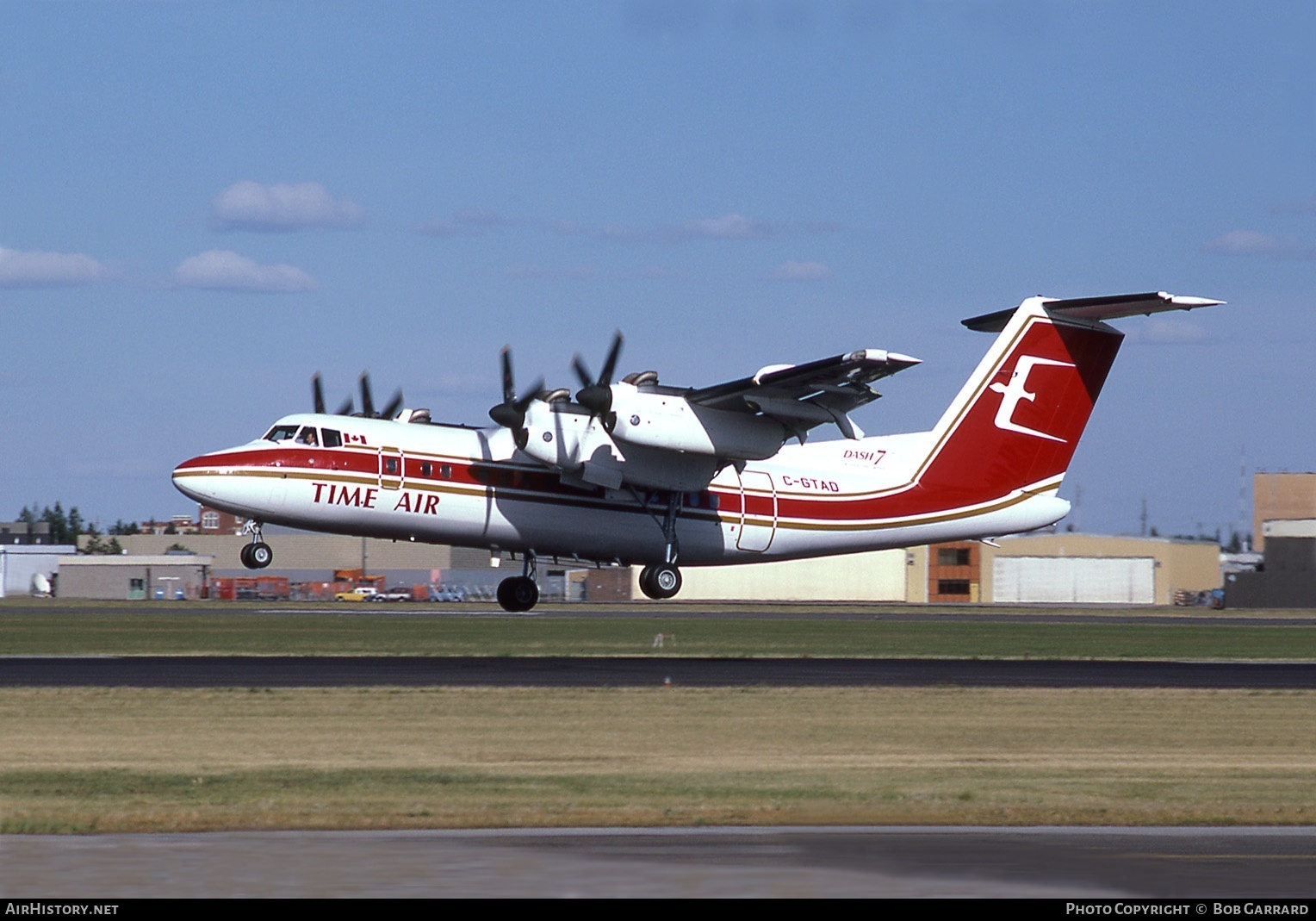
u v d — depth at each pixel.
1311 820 44.44
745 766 53.16
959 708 71.25
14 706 66.56
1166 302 138.00
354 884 35.47
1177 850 39.97
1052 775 51.84
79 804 44.94
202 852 38.62
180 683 76.62
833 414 137.12
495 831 41.59
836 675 87.12
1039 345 148.25
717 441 135.75
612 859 38.28
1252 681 87.12
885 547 148.38
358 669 86.94
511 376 135.25
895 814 44.53
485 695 73.44
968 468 148.50
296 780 49.34
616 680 82.06
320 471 131.62
